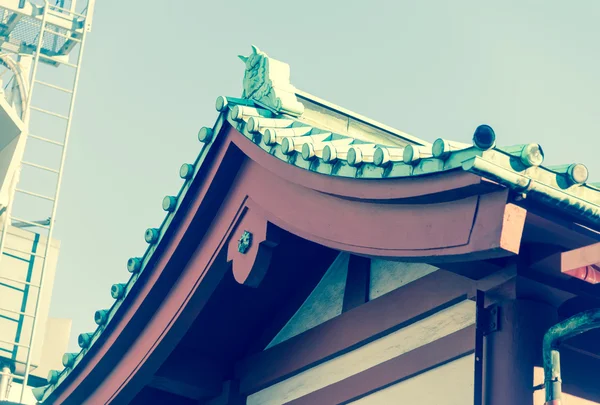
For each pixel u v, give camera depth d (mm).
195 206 6934
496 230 4469
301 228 5914
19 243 15836
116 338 7613
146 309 7445
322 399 6797
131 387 7707
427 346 5965
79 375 8023
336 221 5598
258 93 7016
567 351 5641
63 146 16031
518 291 5156
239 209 6664
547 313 5199
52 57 16594
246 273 6488
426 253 4859
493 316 5266
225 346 7973
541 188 4438
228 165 6738
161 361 7512
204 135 6828
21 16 16391
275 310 7875
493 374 5137
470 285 5680
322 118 7660
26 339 15344
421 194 4816
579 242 4820
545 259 5039
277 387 7430
